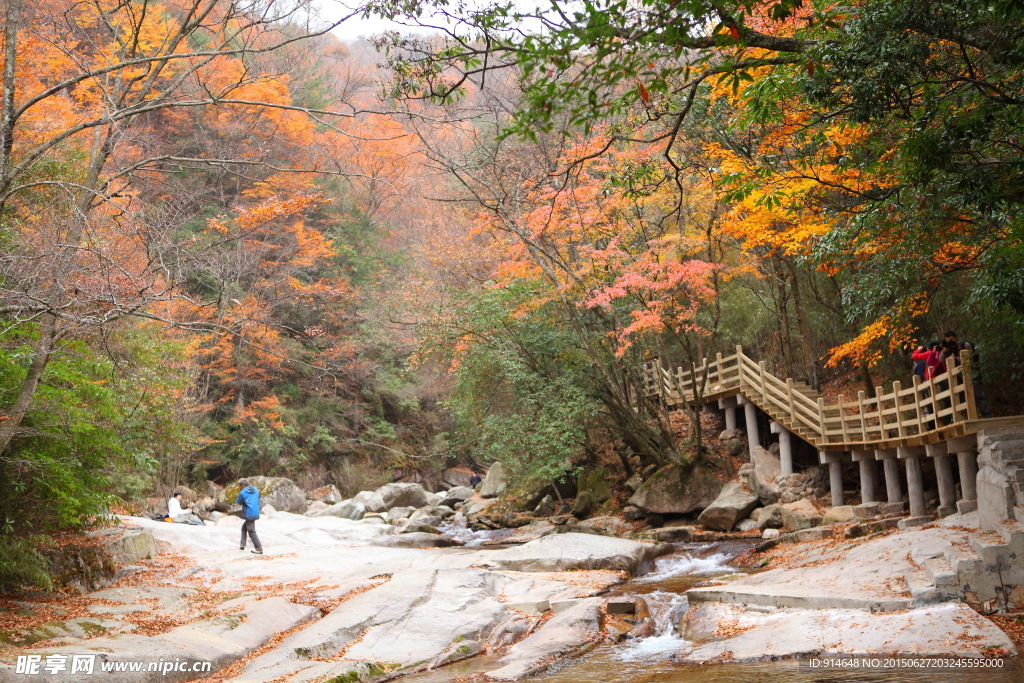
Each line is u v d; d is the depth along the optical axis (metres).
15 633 8.94
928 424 15.21
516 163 18.88
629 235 19.14
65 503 11.03
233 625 10.25
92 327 9.37
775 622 9.45
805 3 11.70
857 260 14.02
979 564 9.21
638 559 15.90
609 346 21.11
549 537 16.94
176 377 15.73
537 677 8.66
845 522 16.05
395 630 10.41
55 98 14.88
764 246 20.78
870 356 18.50
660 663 8.77
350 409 36.00
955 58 9.44
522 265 19.09
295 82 28.78
